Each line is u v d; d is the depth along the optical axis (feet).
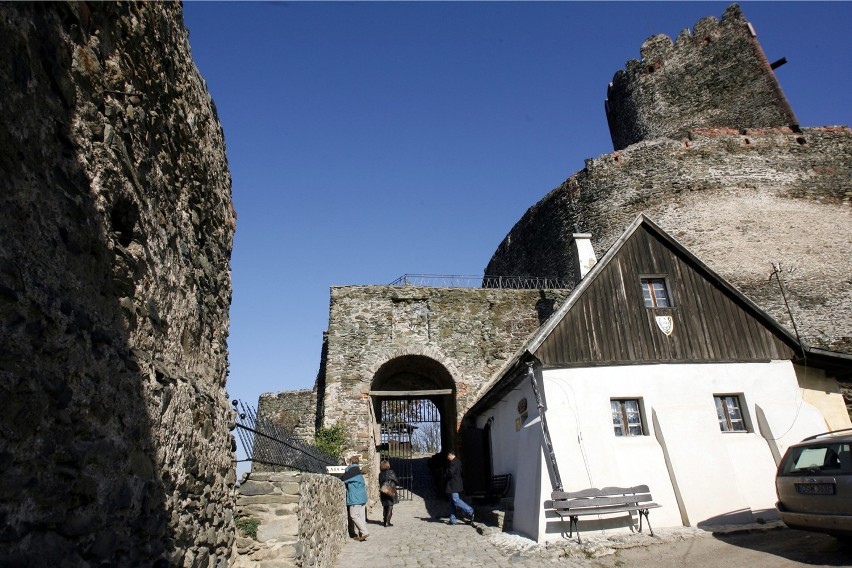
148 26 13.42
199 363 17.33
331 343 62.13
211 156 18.54
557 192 86.94
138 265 12.75
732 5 93.20
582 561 27.96
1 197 8.07
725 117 88.12
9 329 7.97
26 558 8.00
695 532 31.71
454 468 43.21
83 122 10.62
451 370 61.62
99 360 10.53
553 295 66.23
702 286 42.06
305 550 20.36
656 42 99.35
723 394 38.75
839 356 39.45
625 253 42.63
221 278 20.01
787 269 66.74
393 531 39.40
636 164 79.41
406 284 65.92
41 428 8.59
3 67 8.27
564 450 34.76
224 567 17.71
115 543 10.63
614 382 37.83
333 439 56.95
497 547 32.01
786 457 26.63
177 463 14.08
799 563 23.82
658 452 35.88
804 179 74.95
